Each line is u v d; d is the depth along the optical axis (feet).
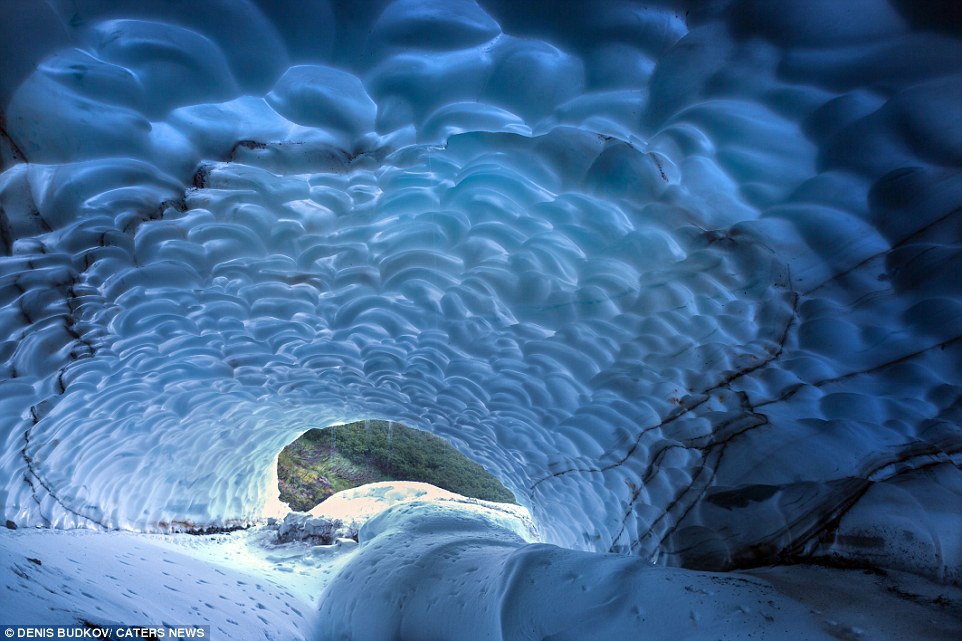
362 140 9.98
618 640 10.81
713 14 7.18
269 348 16.28
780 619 10.20
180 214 11.25
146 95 9.00
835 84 7.36
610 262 11.25
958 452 11.14
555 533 22.12
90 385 15.44
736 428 13.51
